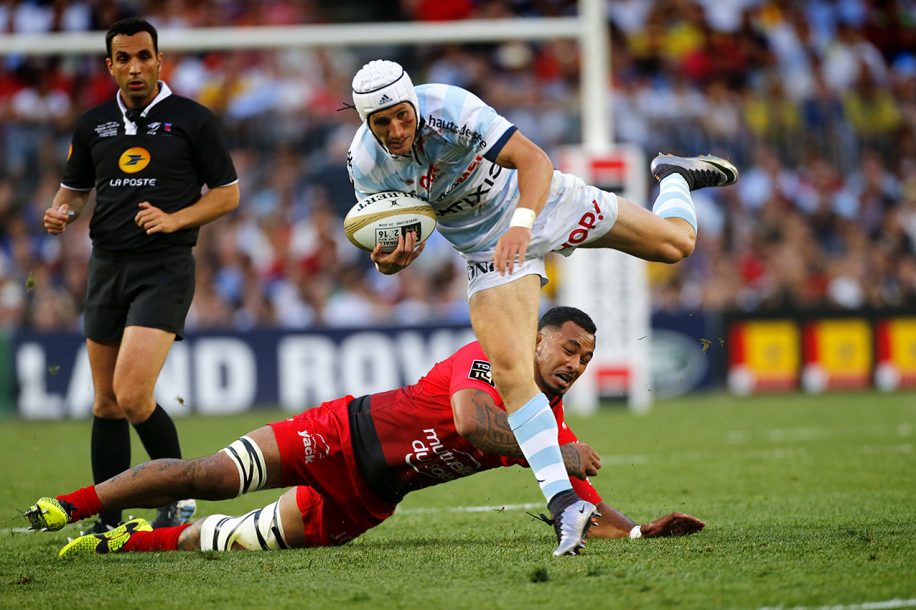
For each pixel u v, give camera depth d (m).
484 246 18.27
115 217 20.64
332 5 68.25
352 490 17.67
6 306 55.28
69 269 56.53
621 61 69.81
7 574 16.06
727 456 31.44
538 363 17.72
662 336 53.38
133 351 20.22
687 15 71.31
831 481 25.67
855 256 63.75
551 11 70.00
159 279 20.62
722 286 61.03
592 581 14.29
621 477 27.88
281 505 17.97
